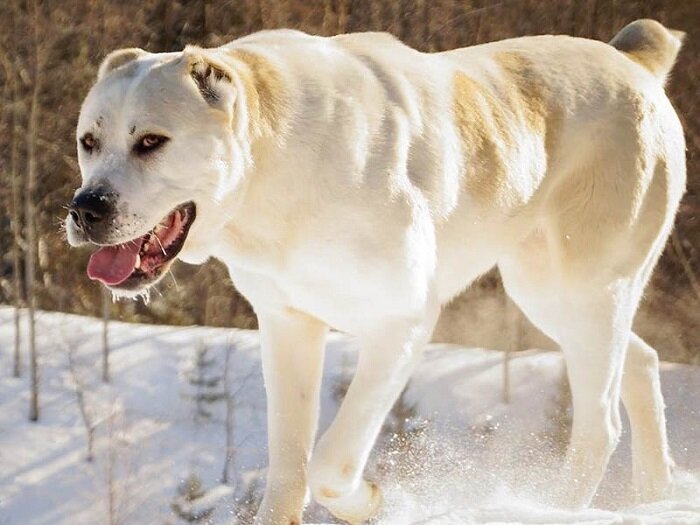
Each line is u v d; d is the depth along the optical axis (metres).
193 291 14.84
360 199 5.19
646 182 6.40
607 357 6.54
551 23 14.81
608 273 6.42
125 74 4.89
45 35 14.35
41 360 13.18
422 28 15.20
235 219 5.15
